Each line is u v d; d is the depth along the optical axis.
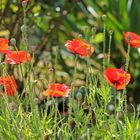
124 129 4.08
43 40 6.99
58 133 4.02
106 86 4.24
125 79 3.93
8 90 4.09
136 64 8.09
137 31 8.38
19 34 6.17
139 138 4.07
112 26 8.02
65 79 7.68
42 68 6.91
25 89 4.05
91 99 4.16
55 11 7.14
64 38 8.02
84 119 4.14
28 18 6.65
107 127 4.06
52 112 4.12
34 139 3.88
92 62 7.78
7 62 4.25
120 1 8.43
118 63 8.12
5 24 6.38
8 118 3.92
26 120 3.89
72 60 7.91
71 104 4.14
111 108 5.92
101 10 8.20
